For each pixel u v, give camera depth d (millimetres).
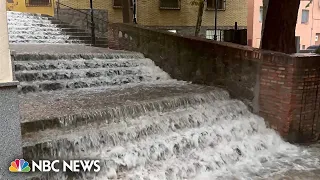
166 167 4184
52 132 3840
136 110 4777
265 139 5586
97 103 4902
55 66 6586
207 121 5344
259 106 6188
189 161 4449
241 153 5074
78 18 14578
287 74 5590
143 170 4043
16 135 2811
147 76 7871
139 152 4137
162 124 4703
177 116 4961
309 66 5598
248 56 6289
